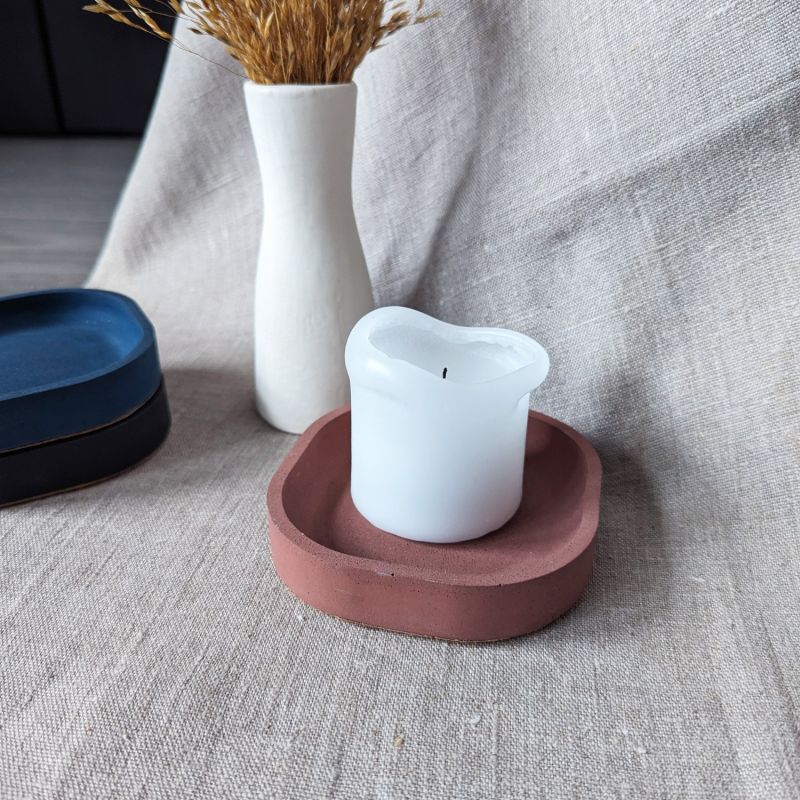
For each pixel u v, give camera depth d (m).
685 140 0.60
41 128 1.81
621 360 0.67
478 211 0.74
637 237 0.65
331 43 0.59
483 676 0.50
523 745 0.46
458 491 0.56
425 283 0.80
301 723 0.47
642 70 0.62
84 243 1.37
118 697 0.49
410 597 0.51
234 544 0.61
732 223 0.60
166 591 0.57
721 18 0.57
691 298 0.63
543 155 0.69
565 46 0.66
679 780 0.44
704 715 0.47
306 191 0.66
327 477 0.65
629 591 0.57
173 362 0.87
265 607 0.56
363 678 0.50
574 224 0.67
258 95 0.61
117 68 1.71
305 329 0.70
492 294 0.75
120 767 0.45
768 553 0.58
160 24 1.63
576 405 0.71
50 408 0.63
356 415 0.58
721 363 0.62
